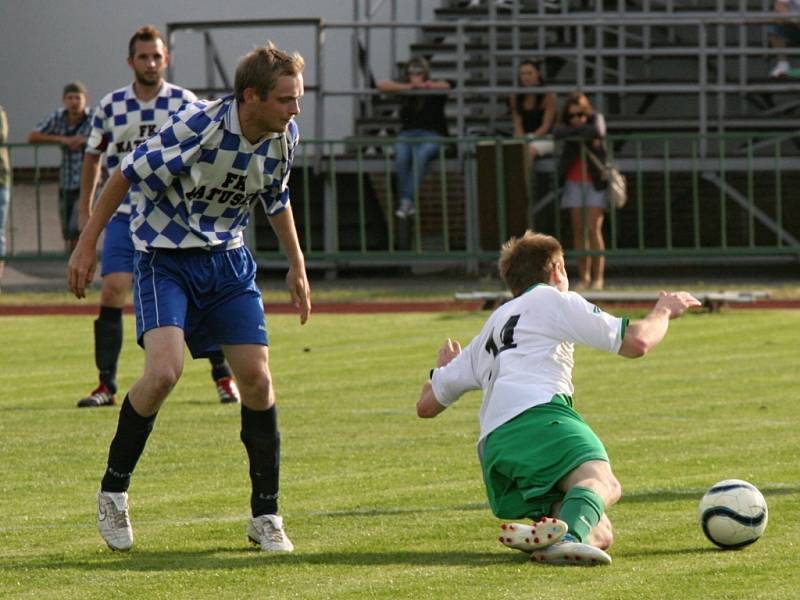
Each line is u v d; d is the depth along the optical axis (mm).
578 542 12430
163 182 13453
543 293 13531
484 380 13648
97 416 22469
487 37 48312
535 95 42969
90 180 23328
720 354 28969
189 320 13969
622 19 43875
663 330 13422
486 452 13266
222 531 14484
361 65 52375
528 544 12422
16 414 22688
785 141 45469
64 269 46719
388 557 13164
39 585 12195
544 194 43062
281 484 17031
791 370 26672
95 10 55906
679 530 14086
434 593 11719
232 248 14047
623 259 46062
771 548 13234
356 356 29406
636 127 45125
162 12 55500
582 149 39156
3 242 39844
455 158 43062
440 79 47188
